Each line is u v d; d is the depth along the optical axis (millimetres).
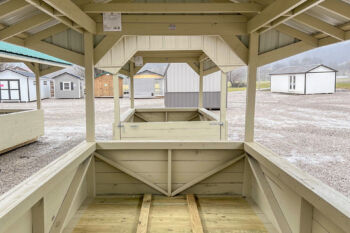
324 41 2678
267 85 40938
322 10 2193
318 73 24578
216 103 14430
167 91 14156
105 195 2826
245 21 2756
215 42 4418
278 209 2084
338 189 3725
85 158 2459
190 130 4719
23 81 20062
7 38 2498
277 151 5785
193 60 7305
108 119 10750
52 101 21328
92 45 2730
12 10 2107
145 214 2340
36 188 1611
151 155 2811
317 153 5629
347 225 1215
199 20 2756
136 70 7512
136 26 2756
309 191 1553
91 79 2756
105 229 2135
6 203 1396
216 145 2748
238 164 2814
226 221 2281
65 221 2053
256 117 11234
